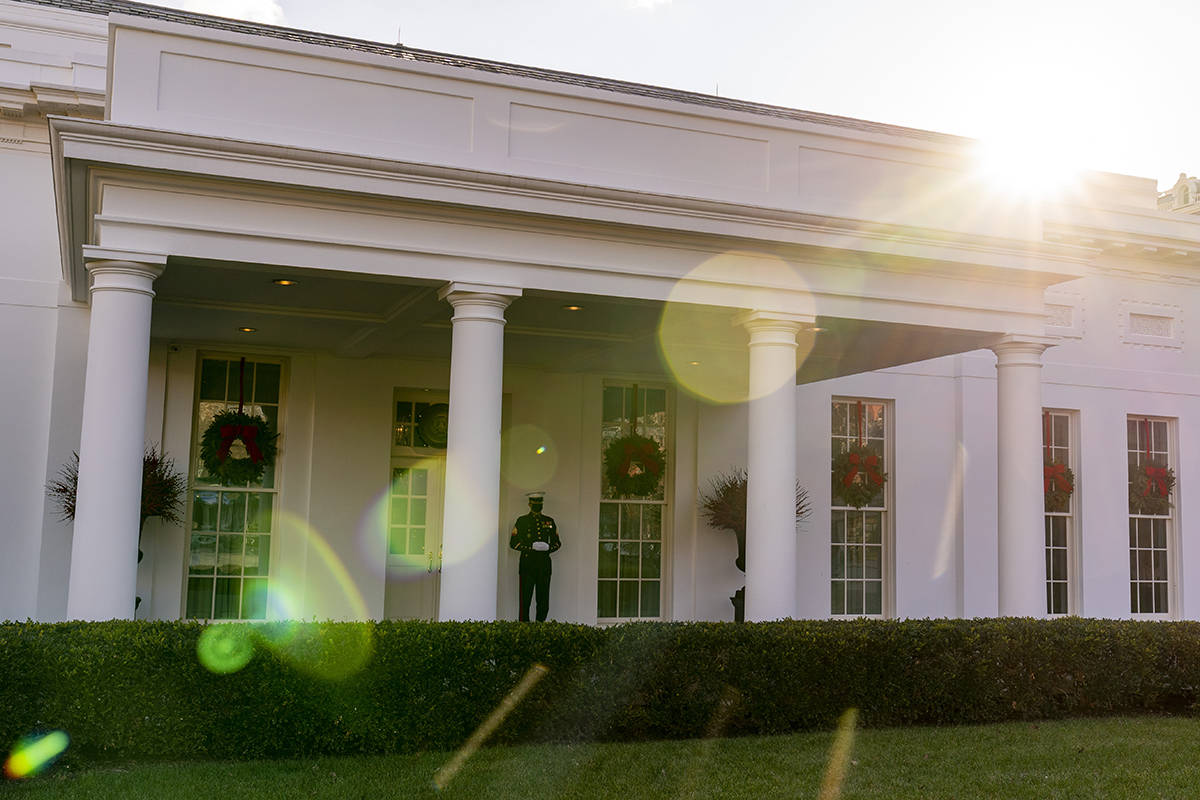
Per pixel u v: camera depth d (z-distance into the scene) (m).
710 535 15.44
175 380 13.05
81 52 13.31
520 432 14.66
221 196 8.40
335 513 13.55
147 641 7.31
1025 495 11.16
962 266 10.76
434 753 7.79
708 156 10.05
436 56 14.73
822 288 10.34
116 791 6.60
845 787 7.28
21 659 7.01
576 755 7.86
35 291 12.53
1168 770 7.94
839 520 16.23
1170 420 17.95
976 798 7.13
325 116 8.83
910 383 16.62
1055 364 16.97
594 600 14.83
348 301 10.97
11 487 12.25
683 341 12.87
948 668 9.42
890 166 10.77
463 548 8.88
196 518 13.26
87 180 8.19
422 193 8.71
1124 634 10.15
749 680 8.77
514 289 9.20
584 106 9.65
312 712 7.64
